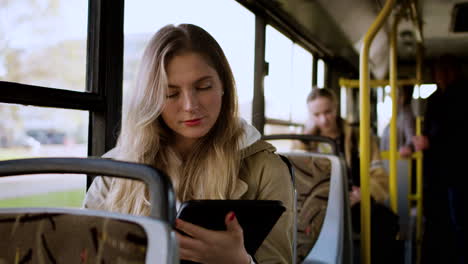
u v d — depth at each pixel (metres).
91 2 1.61
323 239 2.20
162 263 0.52
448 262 3.53
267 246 1.10
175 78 1.04
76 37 1.55
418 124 4.13
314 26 4.25
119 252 0.56
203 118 1.06
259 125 3.31
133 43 1.78
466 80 3.29
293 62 4.25
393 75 3.41
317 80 5.22
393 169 3.32
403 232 3.89
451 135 3.26
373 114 8.48
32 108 1.35
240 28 3.02
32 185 1.37
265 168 1.18
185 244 0.72
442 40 5.71
